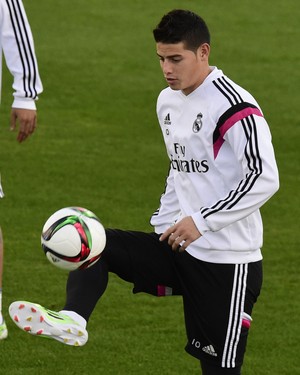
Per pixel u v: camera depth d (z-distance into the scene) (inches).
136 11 2492.6
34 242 1249.4
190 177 765.3
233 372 783.7
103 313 1058.1
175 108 763.4
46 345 983.0
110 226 1317.7
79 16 2437.3
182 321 1046.4
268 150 717.3
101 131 1726.1
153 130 1740.9
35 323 710.5
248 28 2402.8
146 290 797.2
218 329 773.3
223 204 708.0
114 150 1631.4
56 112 1809.8
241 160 725.3
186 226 708.0
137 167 1555.1
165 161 1585.9
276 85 2030.0
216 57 2193.7
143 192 1449.3
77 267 730.2
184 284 783.1
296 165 1590.8
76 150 1624.0
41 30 2319.1
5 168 1524.4
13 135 1675.7
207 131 743.1
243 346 785.6
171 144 773.9
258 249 783.7
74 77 2006.6
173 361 956.6
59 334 716.7
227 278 767.1
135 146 1654.8
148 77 2034.9
